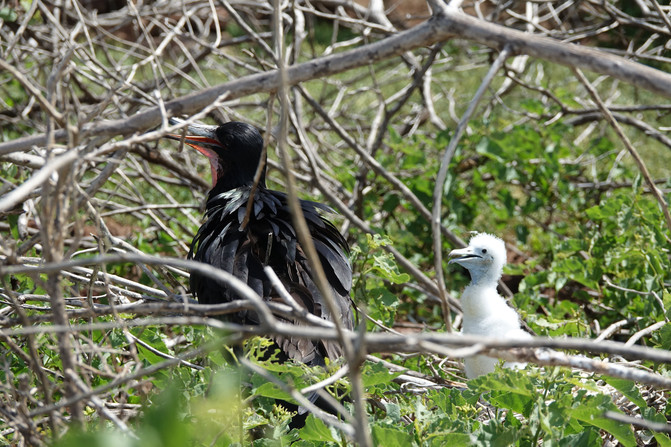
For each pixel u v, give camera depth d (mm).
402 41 5973
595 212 10273
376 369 5688
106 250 6945
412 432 5711
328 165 15281
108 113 10164
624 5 16172
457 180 12359
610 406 5484
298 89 10414
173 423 3430
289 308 5020
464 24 5750
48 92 5395
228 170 9344
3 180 8219
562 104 11969
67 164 4734
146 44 19703
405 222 12680
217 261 7102
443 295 5883
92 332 6855
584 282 9531
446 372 8047
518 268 10336
